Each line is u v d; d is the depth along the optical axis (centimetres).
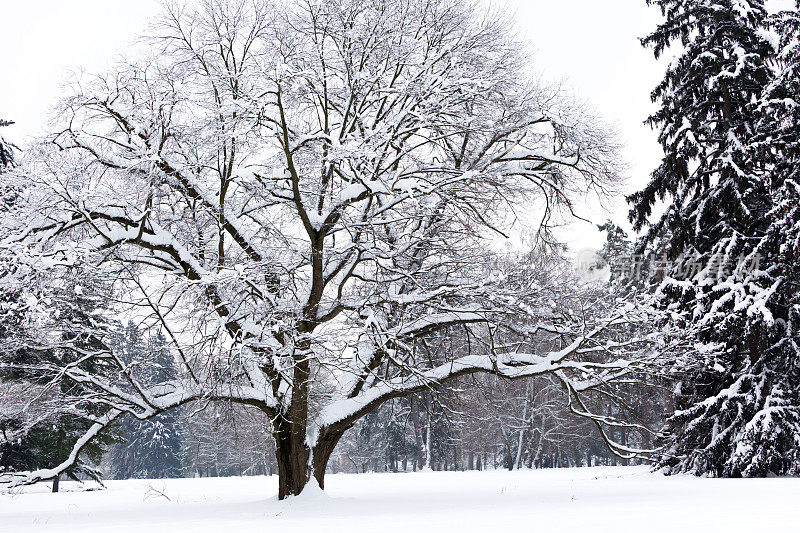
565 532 823
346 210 1498
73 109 1365
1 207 1364
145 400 1400
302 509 1347
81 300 1361
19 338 1377
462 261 1505
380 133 1367
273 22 1459
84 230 1423
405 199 1402
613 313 1513
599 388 1578
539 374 1495
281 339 1355
